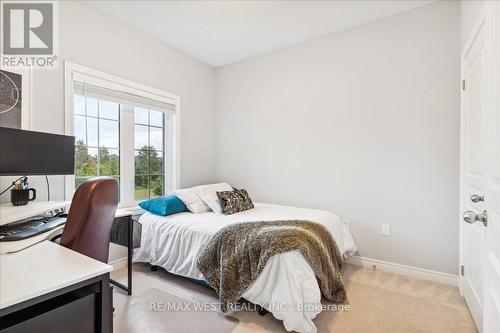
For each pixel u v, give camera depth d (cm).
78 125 234
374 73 257
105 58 242
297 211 263
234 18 252
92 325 92
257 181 340
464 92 199
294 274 155
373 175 259
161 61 296
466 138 194
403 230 244
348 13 244
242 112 352
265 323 170
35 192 184
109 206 128
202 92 354
